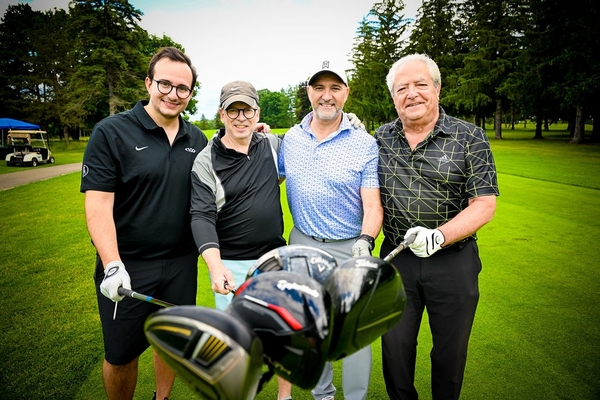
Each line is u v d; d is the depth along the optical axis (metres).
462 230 2.06
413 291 2.41
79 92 35.75
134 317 2.51
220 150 2.55
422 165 2.32
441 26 43.34
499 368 3.02
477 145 2.25
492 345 3.33
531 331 3.56
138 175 2.44
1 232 7.51
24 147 22.08
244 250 2.66
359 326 1.21
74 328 3.82
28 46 45.81
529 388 2.79
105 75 36.41
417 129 2.38
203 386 0.92
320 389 2.66
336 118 2.68
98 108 43.06
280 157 2.95
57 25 45.31
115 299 1.93
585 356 3.17
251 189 2.60
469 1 45.53
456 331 2.33
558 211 8.09
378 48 45.38
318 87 2.63
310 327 1.05
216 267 1.99
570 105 27.09
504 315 3.86
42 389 2.87
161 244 2.53
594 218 7.53
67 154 29.75
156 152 2.48
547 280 4.70
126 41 37.91
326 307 1.10
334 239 2.72
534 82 30.17
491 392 2.75
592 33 25.73
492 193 2.22
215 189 2.54
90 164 2.36
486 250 5.79
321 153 2.66
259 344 0.96
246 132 2.56
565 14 27.53
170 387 2.73
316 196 2.67
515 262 5.31
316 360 1.06
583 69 27.20
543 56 30.05
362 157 2.59
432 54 43.38
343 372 2.63
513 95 33.25
